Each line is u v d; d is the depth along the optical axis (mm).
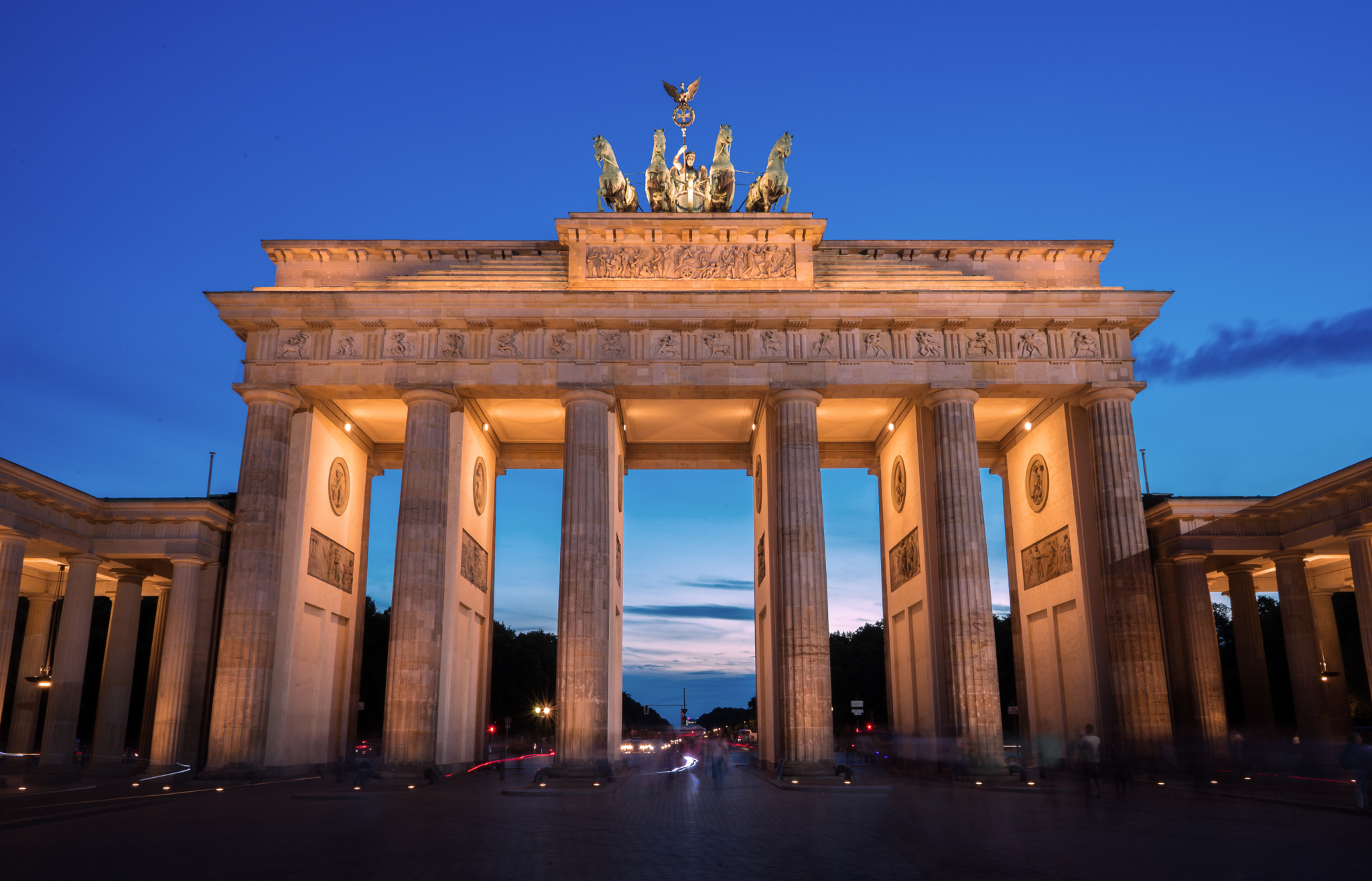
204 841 27484
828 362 58531
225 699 53156
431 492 56250
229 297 57594
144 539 57844
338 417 64188
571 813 36125
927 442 61719
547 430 71375
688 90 66750
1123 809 37844
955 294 58406
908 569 65875
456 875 21500
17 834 29281
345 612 66812
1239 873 21469
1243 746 56594
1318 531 55344
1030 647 68375
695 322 58281
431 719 53844
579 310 58094
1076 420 60781
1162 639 60531
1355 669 93625
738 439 75750
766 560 64125
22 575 65375
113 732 60844
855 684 159625
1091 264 62500
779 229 60281
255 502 55781
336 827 31125
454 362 57906
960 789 48875
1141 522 56500
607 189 62656
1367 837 28141
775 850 25625
